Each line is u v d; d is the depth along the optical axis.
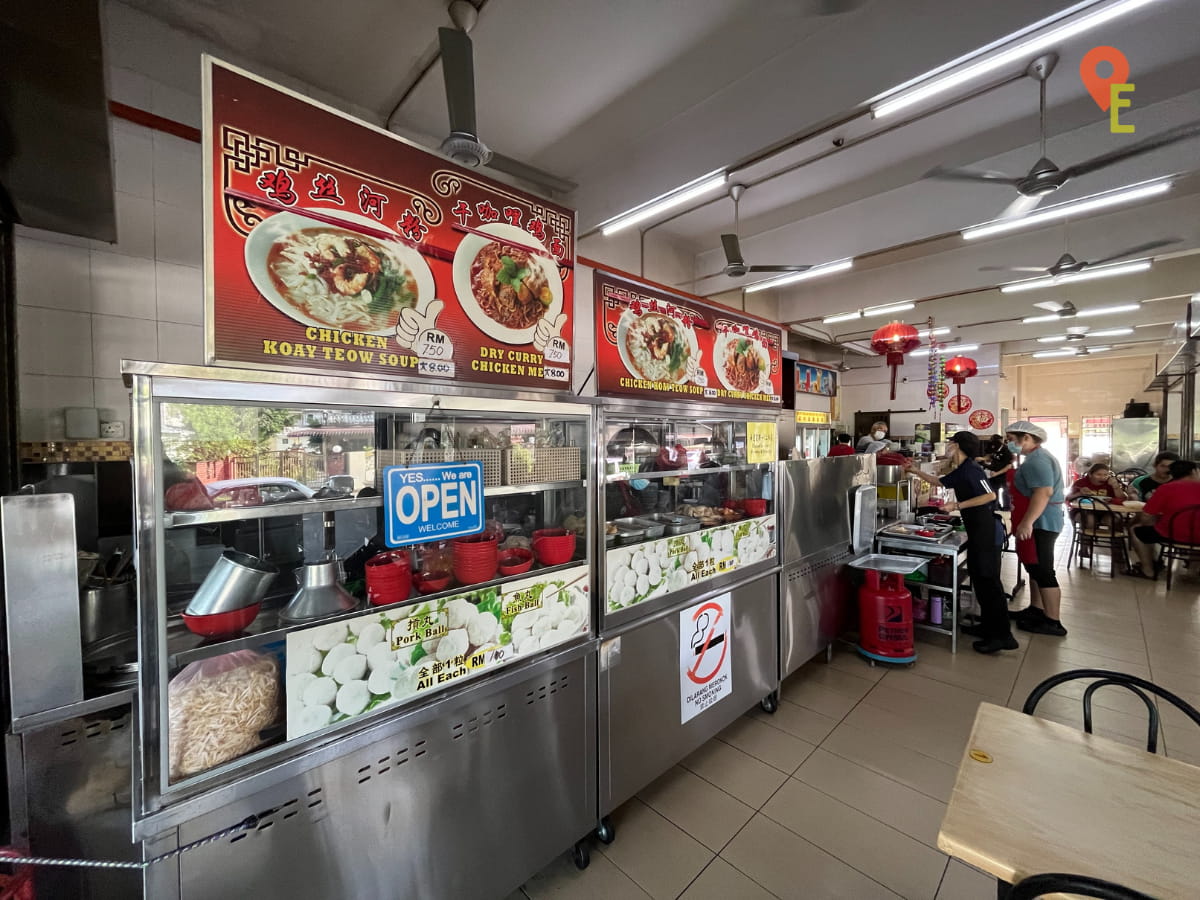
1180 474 4.96
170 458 1.03
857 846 1.78
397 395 1.30
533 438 1.70
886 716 2.62
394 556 1.36
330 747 1.16
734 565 2.40
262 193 1.11
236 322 1.07
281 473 1.22
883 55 2.32
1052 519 3.67
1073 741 1.25
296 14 2.29
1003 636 3.38
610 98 2.89
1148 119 3.02
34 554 0.99
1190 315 5.13
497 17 2.31
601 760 1.79
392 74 2.69
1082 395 11.88
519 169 3.52
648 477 2.10
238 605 1.09
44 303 2.01
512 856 1.52
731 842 1.81
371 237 1.28
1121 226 4.30
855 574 3.51
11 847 1.15
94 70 1.12
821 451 4.78
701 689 2.21
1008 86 2.79
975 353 9.07
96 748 1.25
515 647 1.53
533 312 1.66
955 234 3.84
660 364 2.17
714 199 4.18
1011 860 0.90
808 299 6.63
